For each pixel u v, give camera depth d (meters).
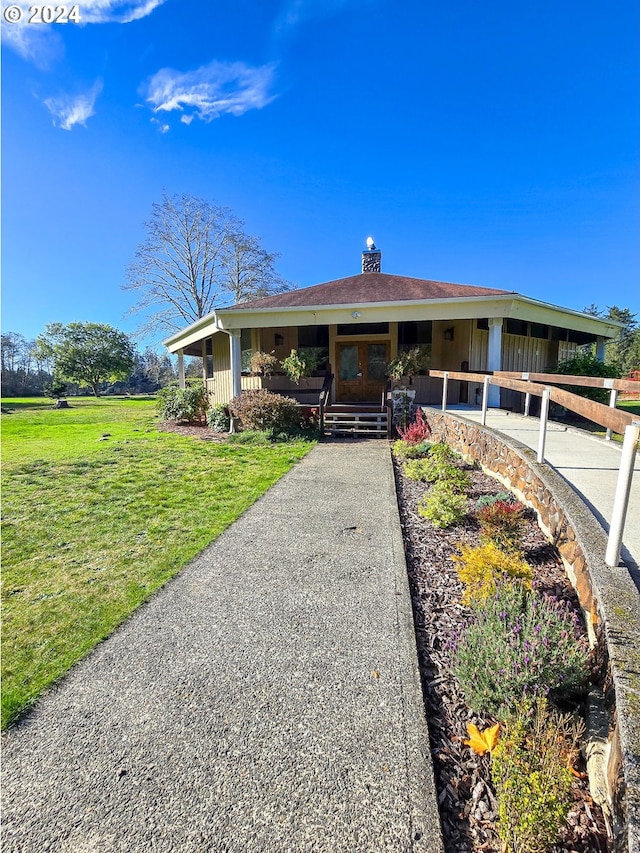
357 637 2.41
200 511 4.59
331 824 1.44
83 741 1.77
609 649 1.63
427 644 2.36
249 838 1.39
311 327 11.47
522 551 3.15
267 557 3.44
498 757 1.55
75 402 27.39
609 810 1.38
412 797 1.52
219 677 2.12
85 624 2.58
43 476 6.25
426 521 4.15
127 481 5.91
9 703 1.96
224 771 1.63
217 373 12.67
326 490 5.25
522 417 7.12
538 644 1.90
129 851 1.37
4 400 29.94
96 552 3.59
